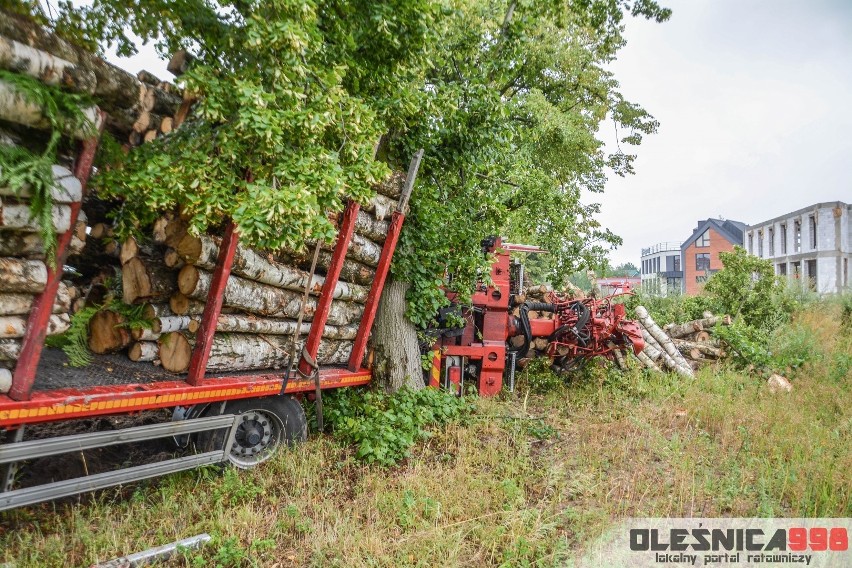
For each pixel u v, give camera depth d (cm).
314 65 489
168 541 411
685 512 491
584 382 941
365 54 641
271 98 411
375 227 662
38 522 416
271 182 451
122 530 413
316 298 622
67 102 358
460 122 734
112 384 430
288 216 411
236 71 457
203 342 469
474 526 451
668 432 711
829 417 764
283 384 553
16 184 327
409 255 736
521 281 973
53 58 352
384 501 488
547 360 966
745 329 1166
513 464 585
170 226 479
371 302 682
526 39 807
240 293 517
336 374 649
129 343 484
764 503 482
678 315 1598
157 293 474
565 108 1628
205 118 434
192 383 469
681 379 957
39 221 346
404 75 675
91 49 466
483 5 965
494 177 816
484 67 793
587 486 536
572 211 1052
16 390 356
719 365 1059
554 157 1511
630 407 812
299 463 549
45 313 368
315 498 490
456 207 769
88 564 374
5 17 333
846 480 523
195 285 472
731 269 1505
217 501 465
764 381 994
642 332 1008
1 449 355
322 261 616
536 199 955
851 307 1619
